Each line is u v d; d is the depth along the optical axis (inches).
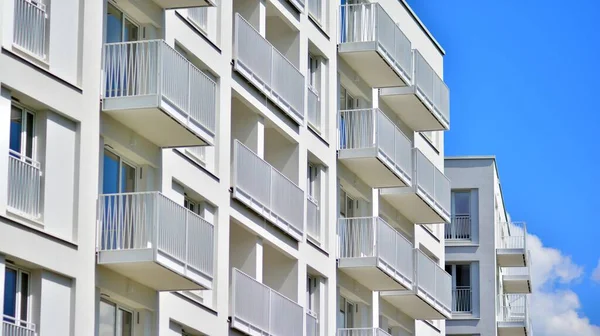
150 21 1583.4
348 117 2119.8
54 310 1376.7
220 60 1728.6
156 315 1561.3
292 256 1893.5
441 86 2463.1
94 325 1437.0
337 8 2123.5
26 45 1369.3
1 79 1320.1
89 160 1441.9
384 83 2245.3
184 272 1518.2
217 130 1717.5
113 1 1533.0
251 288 1745.8
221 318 1692.9
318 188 2033.7
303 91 1939.0
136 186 1565.0
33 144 1378.0
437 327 2669.8
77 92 1428.4
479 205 3280.0
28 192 1357.0
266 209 1808.6
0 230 1302.9
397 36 2214.6
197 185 1658.5
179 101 1520.7
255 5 1855.3
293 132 1919.3
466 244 3267.7
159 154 1582.2
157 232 1466.5
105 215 1459.2
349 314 2193.7
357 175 2185.0
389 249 2132.1
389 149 2153.1
